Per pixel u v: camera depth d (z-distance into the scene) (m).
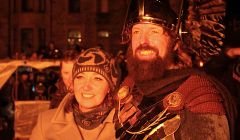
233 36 1.96
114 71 1.87
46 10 19.61
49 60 5.61
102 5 19.17
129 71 1.74
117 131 1.73
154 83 1.65
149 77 1.66
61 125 1.84
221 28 1.87
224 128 1.49
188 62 1.75
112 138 1.78
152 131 1.60
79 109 1.86
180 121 1.55
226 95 1.57
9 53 19.52
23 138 5.25
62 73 2.59
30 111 5.28
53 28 19.56
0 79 5.28
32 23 19.64
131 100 1.73
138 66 1.67
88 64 1.82
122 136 1.69
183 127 1.54
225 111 1.53
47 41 19.53
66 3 19.48
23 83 7.86
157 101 1.63
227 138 1.49
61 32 19.52
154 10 1.66
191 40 1.79
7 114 9.58
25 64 5.47
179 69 1.65
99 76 1.82
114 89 1.84
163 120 1.58
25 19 19.66
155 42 1.65
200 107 1.51
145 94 1.67
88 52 1.86
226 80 1.95
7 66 5.30
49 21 19.56
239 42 1.94
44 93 6.61
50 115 1.88
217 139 1.47
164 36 1.67
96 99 1.82
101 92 1.82
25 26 19.70
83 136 1.81
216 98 1.52
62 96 2.60
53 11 19.59
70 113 1.85
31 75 8.01
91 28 19.14
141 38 1.66
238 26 1.99
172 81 1.62
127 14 1.76
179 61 1.74
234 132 1.56
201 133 1.49
